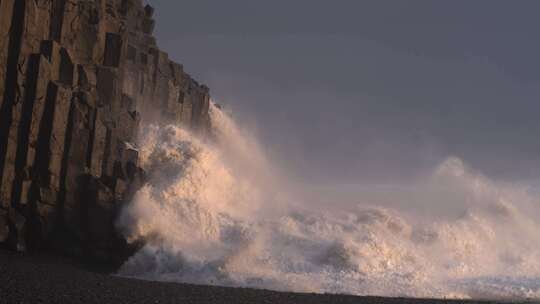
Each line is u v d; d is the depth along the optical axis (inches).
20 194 5054.1
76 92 5319.9
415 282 4884.4
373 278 4928.6
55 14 5447.8
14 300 3499.0
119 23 6063.0
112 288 3981.3
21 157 5083.7
